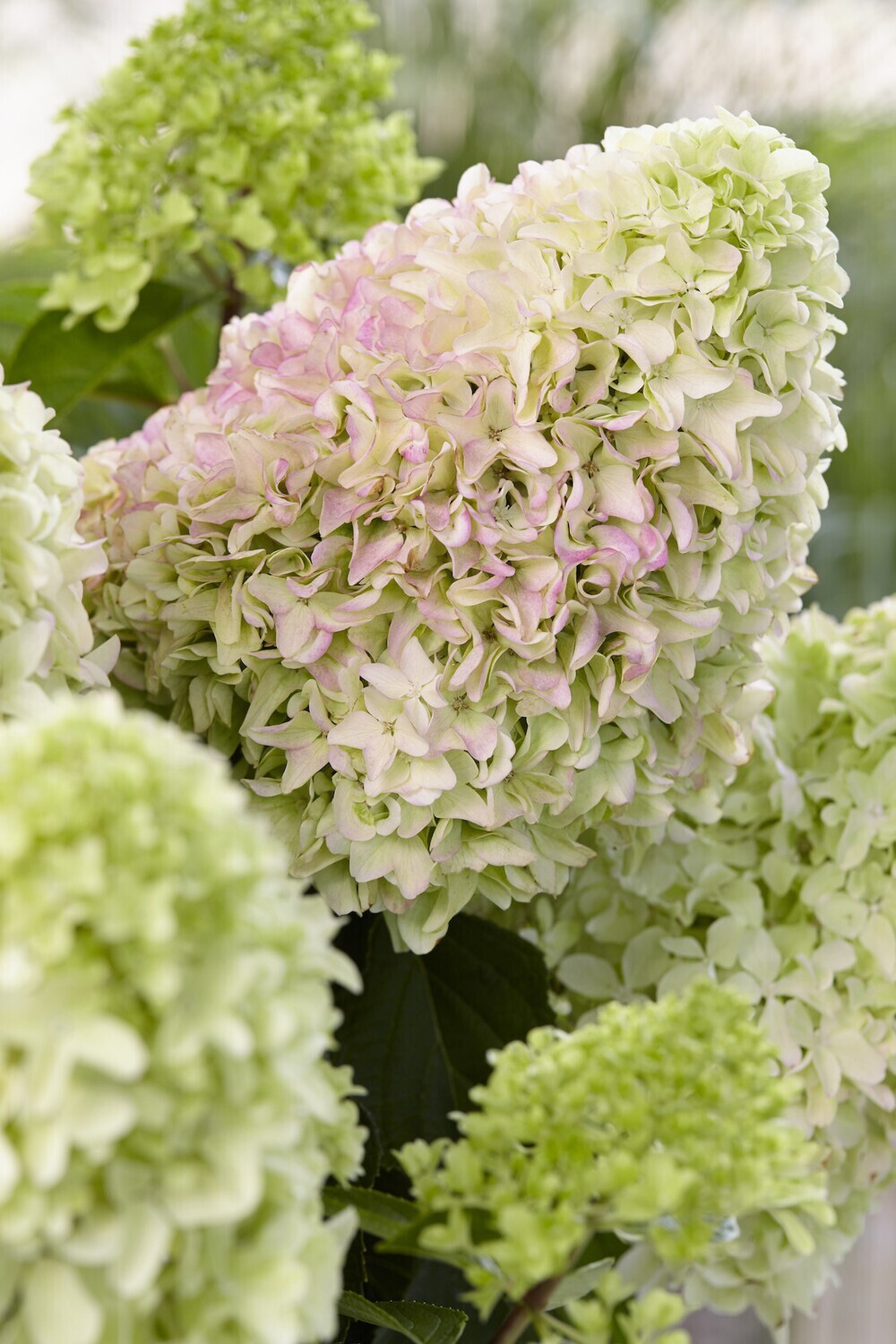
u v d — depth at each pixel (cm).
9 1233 81
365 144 117
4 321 125
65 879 81
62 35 184
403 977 108
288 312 105
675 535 99
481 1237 89
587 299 98
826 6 210
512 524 98
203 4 114
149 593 102
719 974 109
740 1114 88
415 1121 107
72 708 83
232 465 100
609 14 203
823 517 214
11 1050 82
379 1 190
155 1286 83
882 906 109
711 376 99
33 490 94
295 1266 83
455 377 98
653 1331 86
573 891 110
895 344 221
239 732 102
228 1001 82
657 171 100
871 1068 107
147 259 116
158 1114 82
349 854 100
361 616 99
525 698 99
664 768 103
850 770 110
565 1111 87
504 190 103
